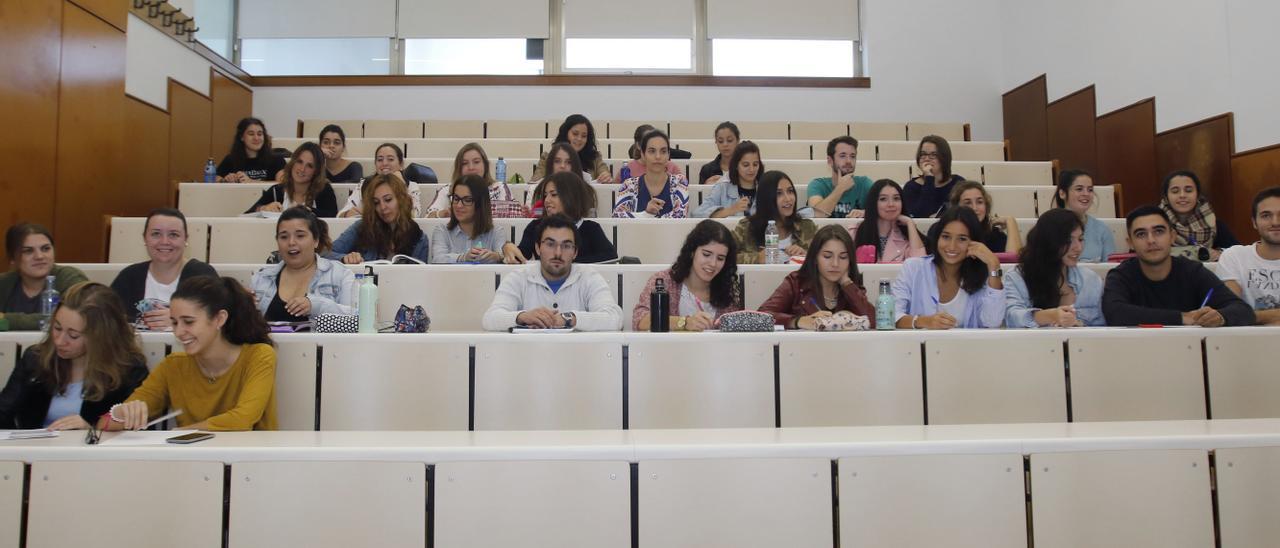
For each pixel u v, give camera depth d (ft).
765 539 4.78
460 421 6.89
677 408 6.88
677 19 24.73
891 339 7.02
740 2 24.66
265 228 12.17
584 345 6.90
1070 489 4.86
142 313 8.26
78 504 4.72
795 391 6.92
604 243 11.44
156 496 4.72
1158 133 17.89
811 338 6.97
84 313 6.84
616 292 9.99
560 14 24.63
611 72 24.70
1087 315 9.59
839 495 4.82
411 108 23.49
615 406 6.87
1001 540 4.83
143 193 17.52
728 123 16.56
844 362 6.98
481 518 4.75
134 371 7.04
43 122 12.96
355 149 20.10
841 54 24.71
